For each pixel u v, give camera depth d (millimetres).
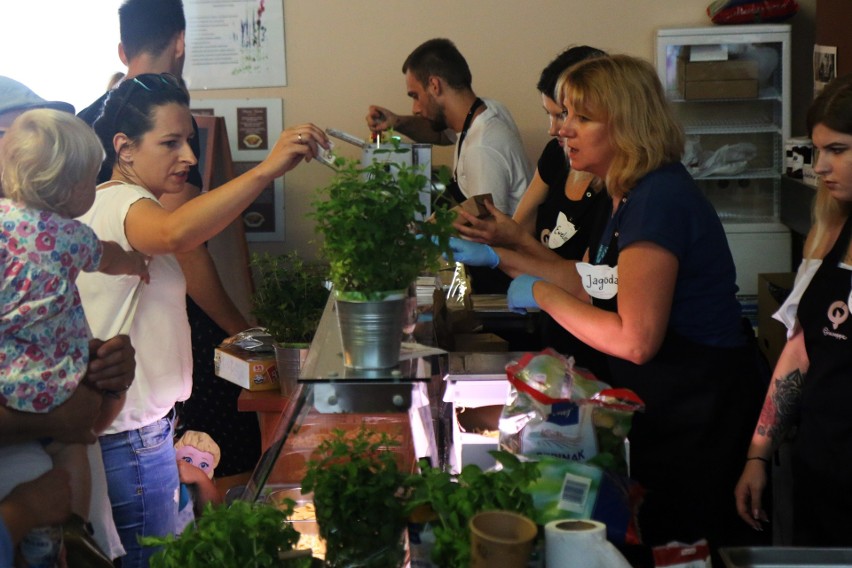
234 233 4805
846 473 2244
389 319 1782
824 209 2354
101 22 5559
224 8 5539
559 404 1837
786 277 4332
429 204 2379
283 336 2867
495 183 4398
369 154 2395
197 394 3602
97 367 2330
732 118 5371
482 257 2746
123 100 2666
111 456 2580
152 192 2748
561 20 5496
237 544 1519
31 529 2037
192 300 3615
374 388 1760
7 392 2168
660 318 2209
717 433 2365
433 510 1622
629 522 1656
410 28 5543
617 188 2312
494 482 1582
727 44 5230
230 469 3641
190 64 5590
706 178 5352
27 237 2203
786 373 2406
